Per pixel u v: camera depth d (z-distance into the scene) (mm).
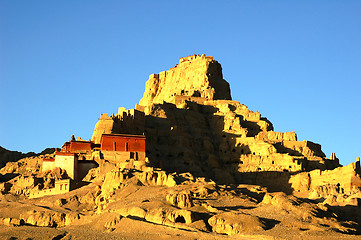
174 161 177875
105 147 168875
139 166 157875
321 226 111750
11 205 146750
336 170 166000
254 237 107438
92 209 140000
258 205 127062
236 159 184500
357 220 124812
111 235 115062
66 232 123688
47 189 155500
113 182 146375
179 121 193375
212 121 199500
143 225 116750
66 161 164375
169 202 126375
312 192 158000
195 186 141875
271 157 181750
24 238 120562
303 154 188500
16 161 191500
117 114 187500
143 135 172625
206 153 185625
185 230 111938
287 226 112375
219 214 117250
